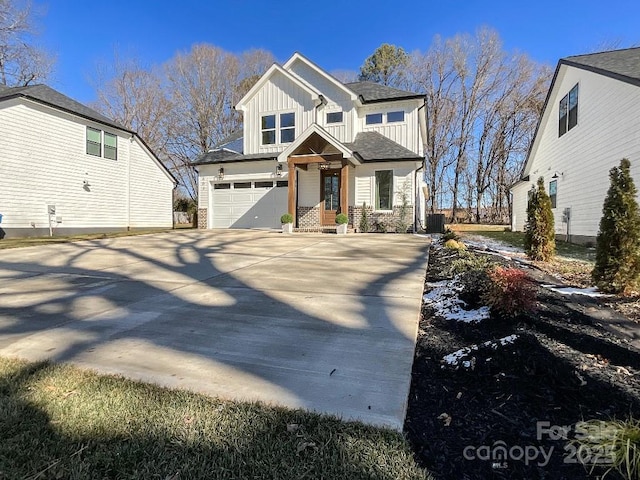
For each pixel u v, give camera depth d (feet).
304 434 6.07
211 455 5.62
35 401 7.07
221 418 6.50
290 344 9.99
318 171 50.96
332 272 19.72
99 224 51.96
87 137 50.37
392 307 13.26
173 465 5.40
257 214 54.08
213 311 13.10
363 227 47.91
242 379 7.99
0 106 39.81
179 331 11.10
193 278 18.58
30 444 5.85
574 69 40.04
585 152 37.17
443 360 8.87
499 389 7.38
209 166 55.77
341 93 52.24
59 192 46.34
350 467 5.35
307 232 46.47
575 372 7.91
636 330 11.47
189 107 100.22
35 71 76.07
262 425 6.31
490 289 11.86
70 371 8.34
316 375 8.16
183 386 7.67
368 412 6.70
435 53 102.78
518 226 64.75
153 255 26.32
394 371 8.33
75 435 6.08
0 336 10.75
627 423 5.85
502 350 8.64
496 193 107.34
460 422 6.45
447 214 113.50
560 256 28.71
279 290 15.92
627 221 15.80
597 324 11.69
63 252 27.99
